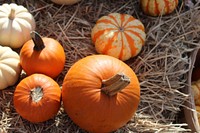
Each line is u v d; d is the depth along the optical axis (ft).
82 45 3.60
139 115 3.43
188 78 3.65
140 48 3.49
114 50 3.39
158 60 3.62
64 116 3.30
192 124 3.49
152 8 3.69
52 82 3.09
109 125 3.03
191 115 3.51
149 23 3.75
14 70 3.30
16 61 3.33
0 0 3.72
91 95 2.95
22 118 3.26
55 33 3.62
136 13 3.82
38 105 2.99
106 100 2.95
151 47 3.67
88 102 2.95
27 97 3.00
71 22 3.67
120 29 3.41
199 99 3.78
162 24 3.75
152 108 3.51
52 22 3.67
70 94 3.01
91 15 3.75
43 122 3.26
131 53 3.45
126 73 3.06
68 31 3.65
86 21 3.68
